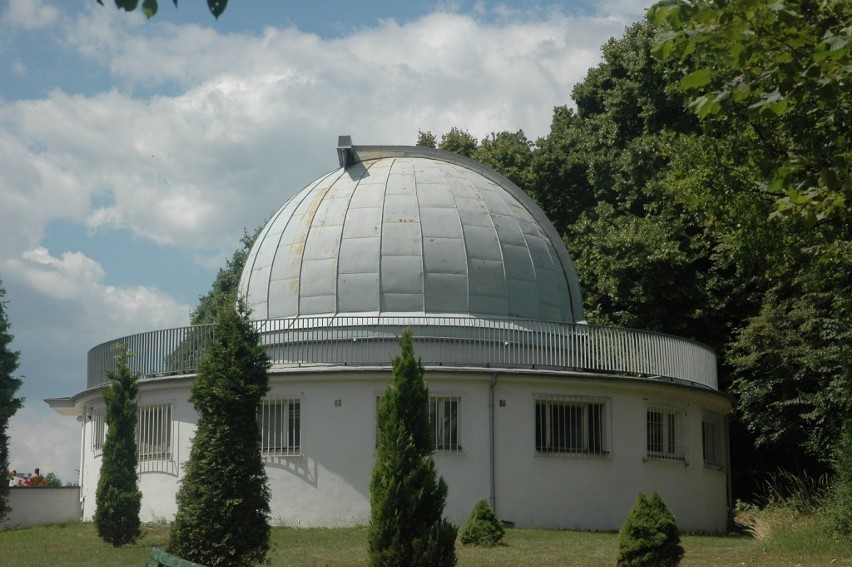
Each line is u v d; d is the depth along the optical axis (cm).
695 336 4322
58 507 3581
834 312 3200
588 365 3212
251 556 2112
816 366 3491
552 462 3086
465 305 3269
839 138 1700
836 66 1398
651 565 2011
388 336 3166
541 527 3041
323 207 3450
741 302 4219
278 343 3209
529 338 3192
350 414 3031
